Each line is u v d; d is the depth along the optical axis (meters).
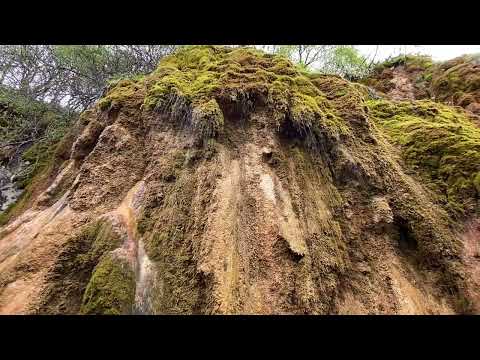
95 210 5.24
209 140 5.23
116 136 5.84
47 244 4.88
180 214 4.79
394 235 5.30
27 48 11.84
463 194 5.70
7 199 7.93
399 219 5.39
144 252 4.61
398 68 14.94
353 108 6.45
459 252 5.12
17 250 4.96
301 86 6.48
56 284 4.47
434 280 4.96
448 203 5.64
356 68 15.45
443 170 6.03
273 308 4.08
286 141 5.68
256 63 6.79
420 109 7.90
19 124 10.10
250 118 5.76
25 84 11.59
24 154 9.47
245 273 4.26
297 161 5.42
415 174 6.09
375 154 5.93
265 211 4.82
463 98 10.88
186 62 7.19
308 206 5.02
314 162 5.54
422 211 5.40
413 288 4.84
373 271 4.93
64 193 5.85
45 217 5.36
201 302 4.06
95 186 5.44
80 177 5.54
